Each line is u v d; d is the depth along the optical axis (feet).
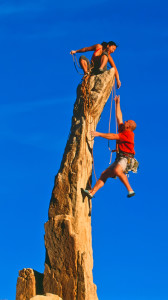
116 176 56.75
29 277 55.62
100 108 60.18
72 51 62.49
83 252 54.60
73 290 53.11
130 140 57.11
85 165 57.31
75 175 56.03
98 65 62.08
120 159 56.59
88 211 57.16
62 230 54.70
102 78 60.03
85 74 61.41
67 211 55.42
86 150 57.52
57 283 53.72
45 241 55.26
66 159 56.90
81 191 56.13
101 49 62.23
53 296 51.80
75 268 53.62
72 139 57.82
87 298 52.90
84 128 57.77
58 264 54.19
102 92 59.72
